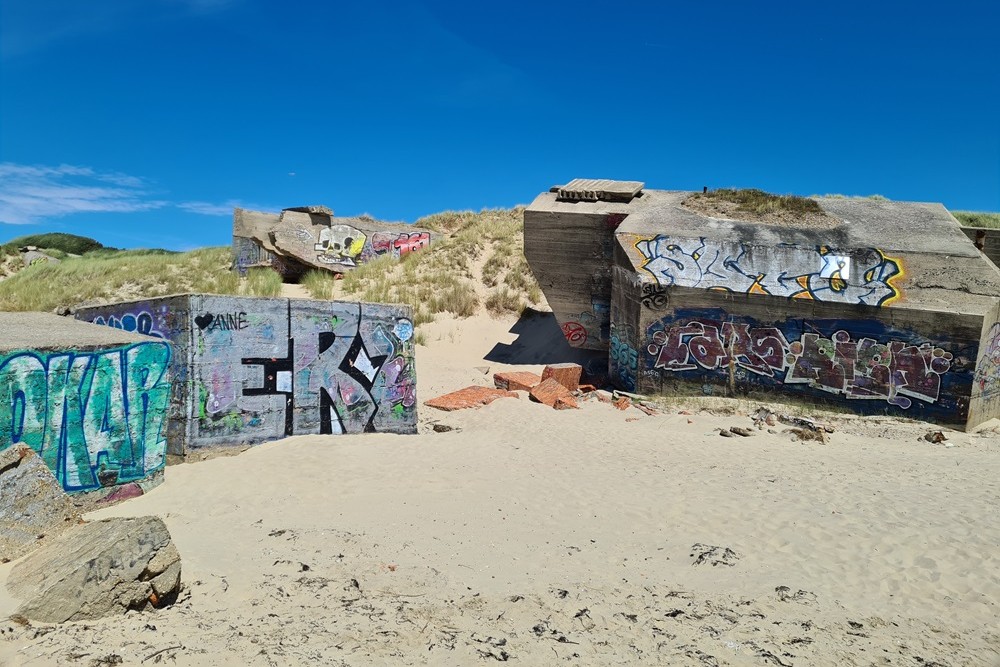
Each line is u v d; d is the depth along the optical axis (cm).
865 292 1279
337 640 392
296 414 914
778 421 1203
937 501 736
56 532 452
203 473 747
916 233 1462
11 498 437
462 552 567
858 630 469
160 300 833
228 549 520
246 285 2102
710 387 1358
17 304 1938
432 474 800
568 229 1666
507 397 1296
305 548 540
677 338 1373
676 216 1591
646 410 1263
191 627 387
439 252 2317
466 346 1803
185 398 813
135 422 673
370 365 985
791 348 1303
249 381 866
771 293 1311
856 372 1262
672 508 709
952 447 1084
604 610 473
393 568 511
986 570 560
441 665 381
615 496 748
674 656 420
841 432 1159
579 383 1468
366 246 2661
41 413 603
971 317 1180
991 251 1705
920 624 482
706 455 958
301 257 2447
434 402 1220
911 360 1227
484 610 456
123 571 395
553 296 1698
